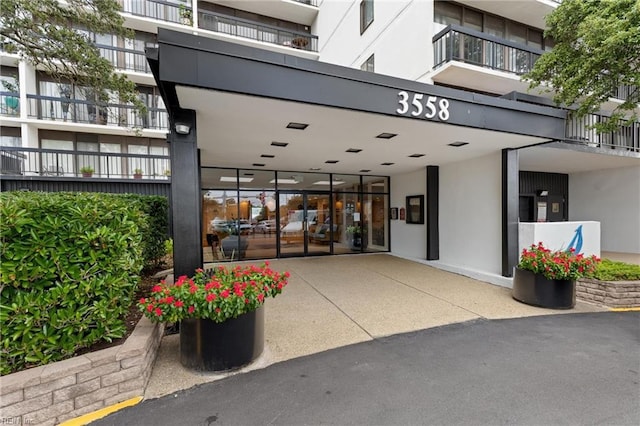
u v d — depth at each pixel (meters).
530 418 2.03
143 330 2.65
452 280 6.11
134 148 12.16
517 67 8.08
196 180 3.63
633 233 8.97
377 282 5.93
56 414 1.97
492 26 8.41
